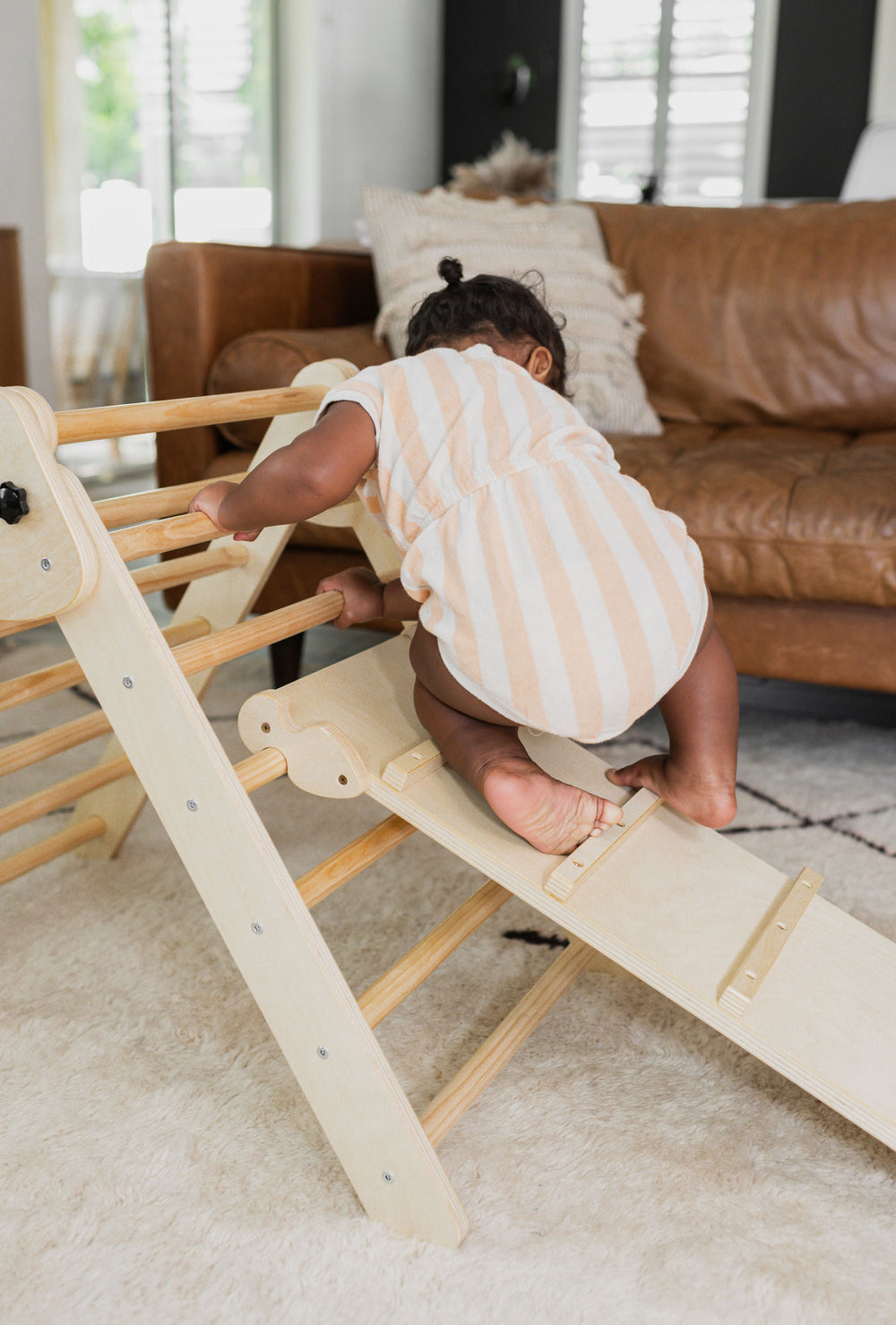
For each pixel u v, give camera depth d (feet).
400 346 6.23
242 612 4.14
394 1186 2.65
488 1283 2.53
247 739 3.04
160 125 14.46
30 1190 2.76
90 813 4.36
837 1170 2.92
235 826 2.64
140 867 4.34
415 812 2.93
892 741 5.85
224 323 5.82
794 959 2.94
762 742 5.79
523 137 20.74
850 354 6.89
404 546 3.00
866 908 4.11
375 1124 2.63
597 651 2.75
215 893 2.71
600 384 6.65
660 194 20.21
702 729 3.16
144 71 14.10
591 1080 3.23
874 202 7.28
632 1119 3.07
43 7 12.72
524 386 3.05
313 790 2.98
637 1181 2.85
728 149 19.83
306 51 16.02
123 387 12.53
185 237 15.05
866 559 4.80
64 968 3.67
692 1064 3.32
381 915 4.03
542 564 2.75
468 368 3.03
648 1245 2.64
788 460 5.50
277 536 4.05
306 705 3.24
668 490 5.13
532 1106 3.11
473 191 7.63
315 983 2.64
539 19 20.15
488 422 2.92
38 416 2.54
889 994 2.89
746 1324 2.44
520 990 3.63
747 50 19.35
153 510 3.11
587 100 20.33
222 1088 3.14
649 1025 3.49
